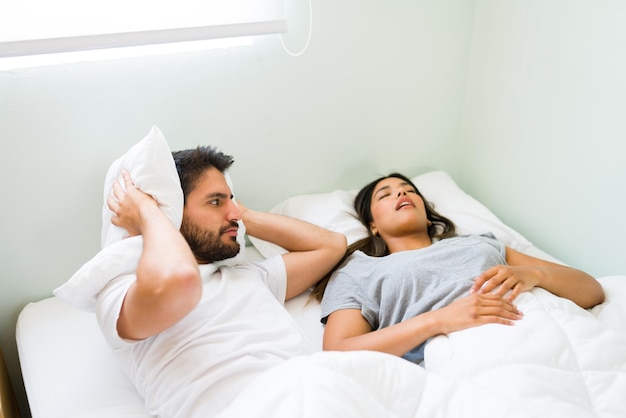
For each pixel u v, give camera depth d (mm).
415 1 1595
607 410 904
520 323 1067
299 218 1616
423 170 1907
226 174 1318
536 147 1608
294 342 1084
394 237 1507
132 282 981
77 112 1298
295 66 1514
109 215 1150
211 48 1379
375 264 1381
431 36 1674
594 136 1419
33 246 1365
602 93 1369
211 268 1178
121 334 958
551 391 928
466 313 1103
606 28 1320
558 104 1500
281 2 1348
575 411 893
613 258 1461
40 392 1087
